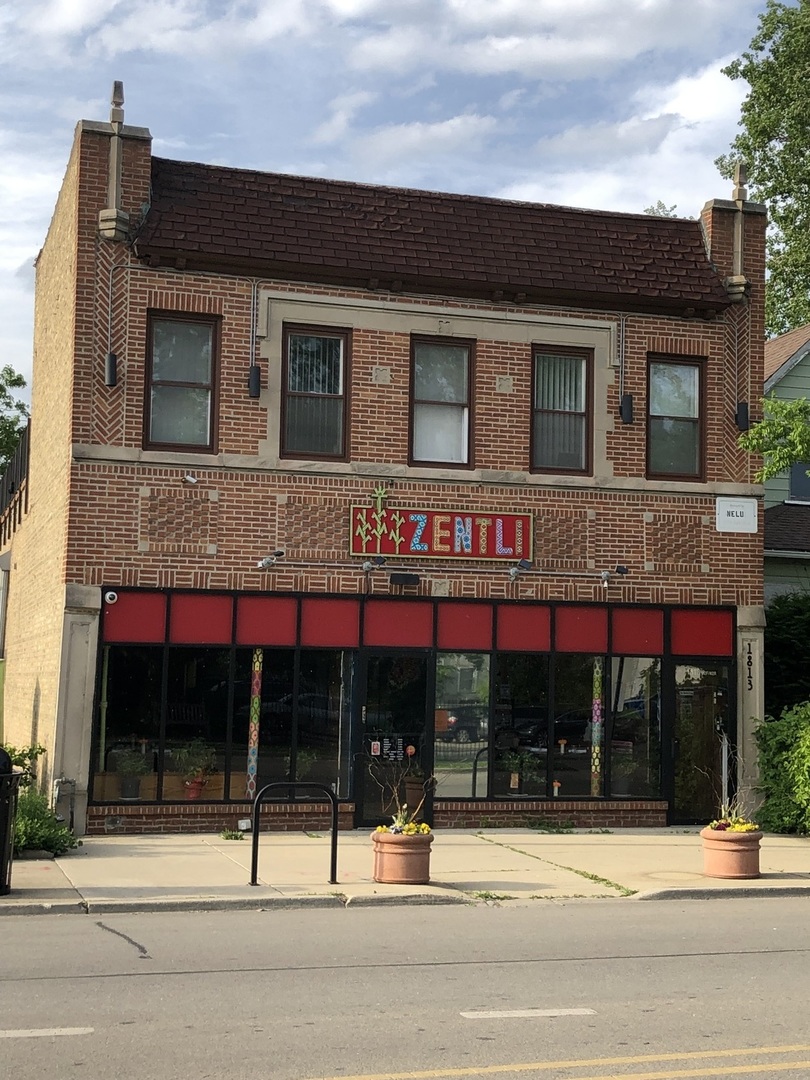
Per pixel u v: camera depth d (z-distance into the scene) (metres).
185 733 17.58
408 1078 6.88
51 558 19.58
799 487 25.52
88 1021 8.02
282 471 18.12
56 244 20.88
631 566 19.55
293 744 18.02
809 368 25.84
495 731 18.88
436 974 9.66
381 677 18.45
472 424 19.09
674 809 19.53
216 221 18.05
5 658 27.59
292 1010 8.40
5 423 45.16
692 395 20.19
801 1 33.97
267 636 17.97
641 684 19.56
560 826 19.00
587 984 9.38
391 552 18.50
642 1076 6.97
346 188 19.16
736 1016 8.42
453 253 19.05
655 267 20.02
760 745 19.67
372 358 18.66
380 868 13.96
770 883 14.51
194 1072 6.94
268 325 18.23
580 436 19.62
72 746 16.97
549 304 19.47
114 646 17.34
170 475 17.67
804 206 34.81
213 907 12.66
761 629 20.05
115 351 17.58
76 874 13.95
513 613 19.03
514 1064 7.18
